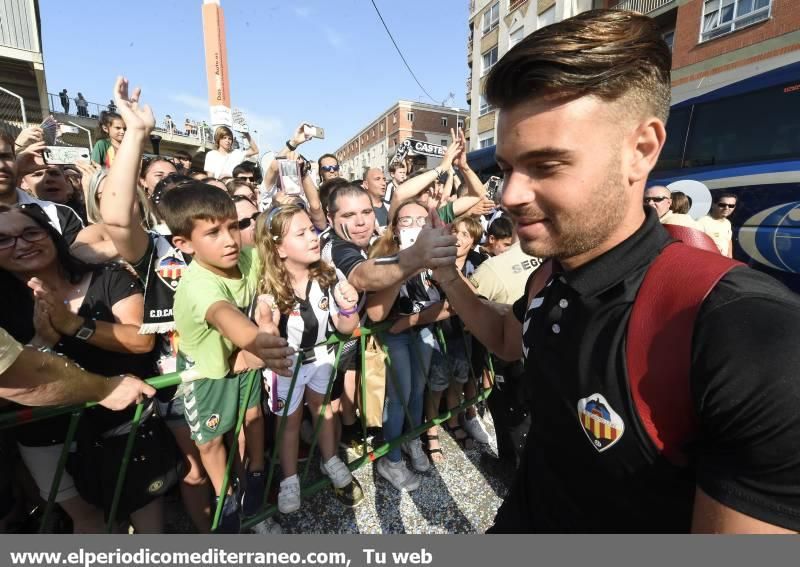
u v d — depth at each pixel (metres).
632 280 0.63
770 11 8.66
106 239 1.88
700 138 5.03
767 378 0.46
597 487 0.71
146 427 1.50
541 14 15.16
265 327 1.35
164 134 19.02
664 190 3.68
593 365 0.66
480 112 19.59
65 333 1.39
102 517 1.67
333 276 1.97
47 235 1.43
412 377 2.31
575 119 0.57
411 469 2.40
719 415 0.50
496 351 1.25
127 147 1.42
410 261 1.38
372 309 1.88
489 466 2.39
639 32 0.56
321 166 5.20
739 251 4.64
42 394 1.03
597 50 0.54
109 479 1.44
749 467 0.48
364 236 2.27
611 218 0.62
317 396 2.00
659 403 0.57
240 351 1.57
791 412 0.45
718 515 0.50
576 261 0.71
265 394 2.16
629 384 0.60
